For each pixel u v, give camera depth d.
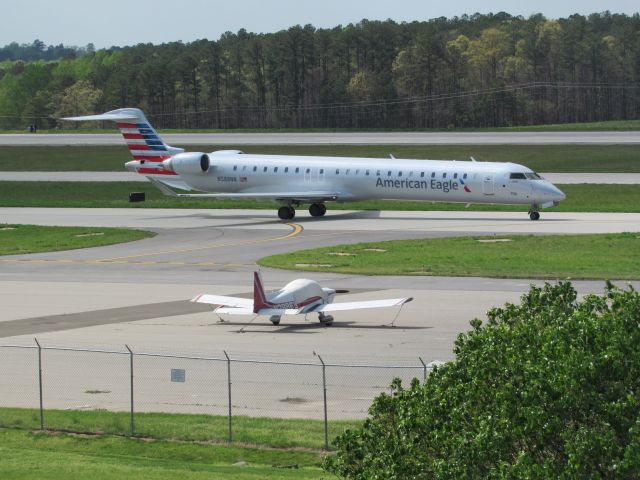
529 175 196.50
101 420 74.31
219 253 166.00
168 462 65.94
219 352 93.06
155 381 84.06
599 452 40.84
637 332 44.34
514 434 42.62
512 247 160.00
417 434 46.69
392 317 108.44
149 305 119.19
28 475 62.28
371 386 80.75
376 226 196.62
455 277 135.00
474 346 48.75
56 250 174.62
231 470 63.59
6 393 81.25
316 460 65.94
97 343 97.88
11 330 105.19
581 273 134.38
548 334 46.47
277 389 80.81
